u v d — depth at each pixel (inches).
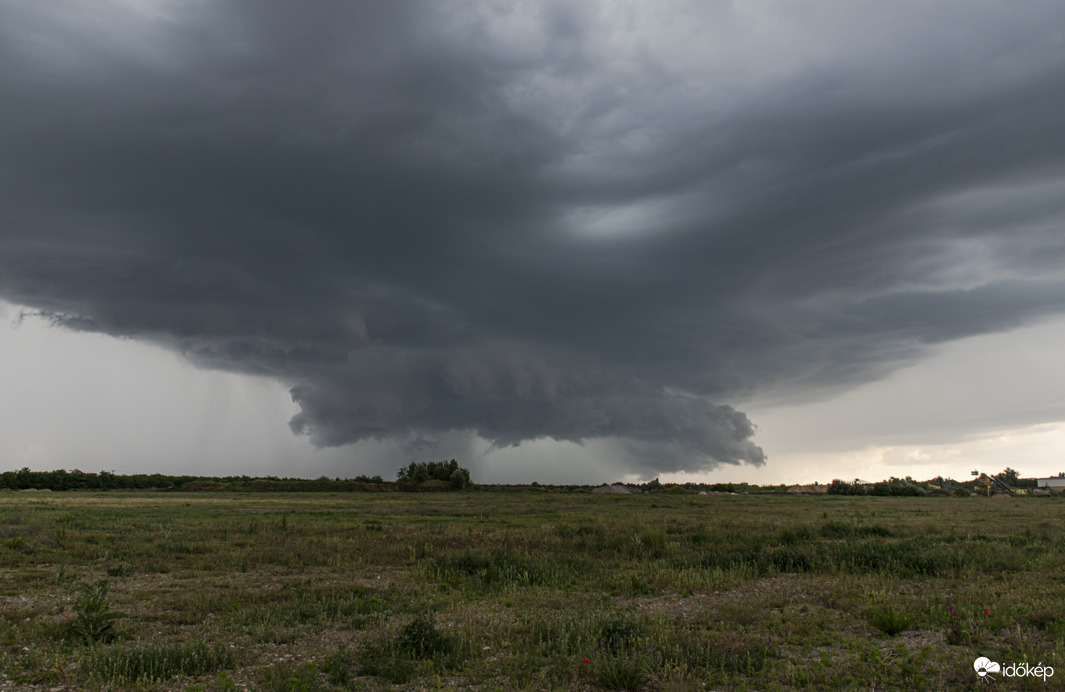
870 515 1852.9
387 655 407.8
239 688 356.8
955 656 399.5
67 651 419.5
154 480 4303.6
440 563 810.8
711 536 1139.3
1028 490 5064.0
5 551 849.5
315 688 348.2
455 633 456.4
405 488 4288.9
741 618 527.8
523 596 627.5
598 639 433.7
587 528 1242.6
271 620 514.3
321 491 3991.1
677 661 388.8
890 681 359.9
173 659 385.4
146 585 683.4
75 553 876.0
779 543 1083.9
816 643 450.6
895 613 495.5
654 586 681.0
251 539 1073.5
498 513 1926.7
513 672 376.2
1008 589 614.5
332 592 631.2
